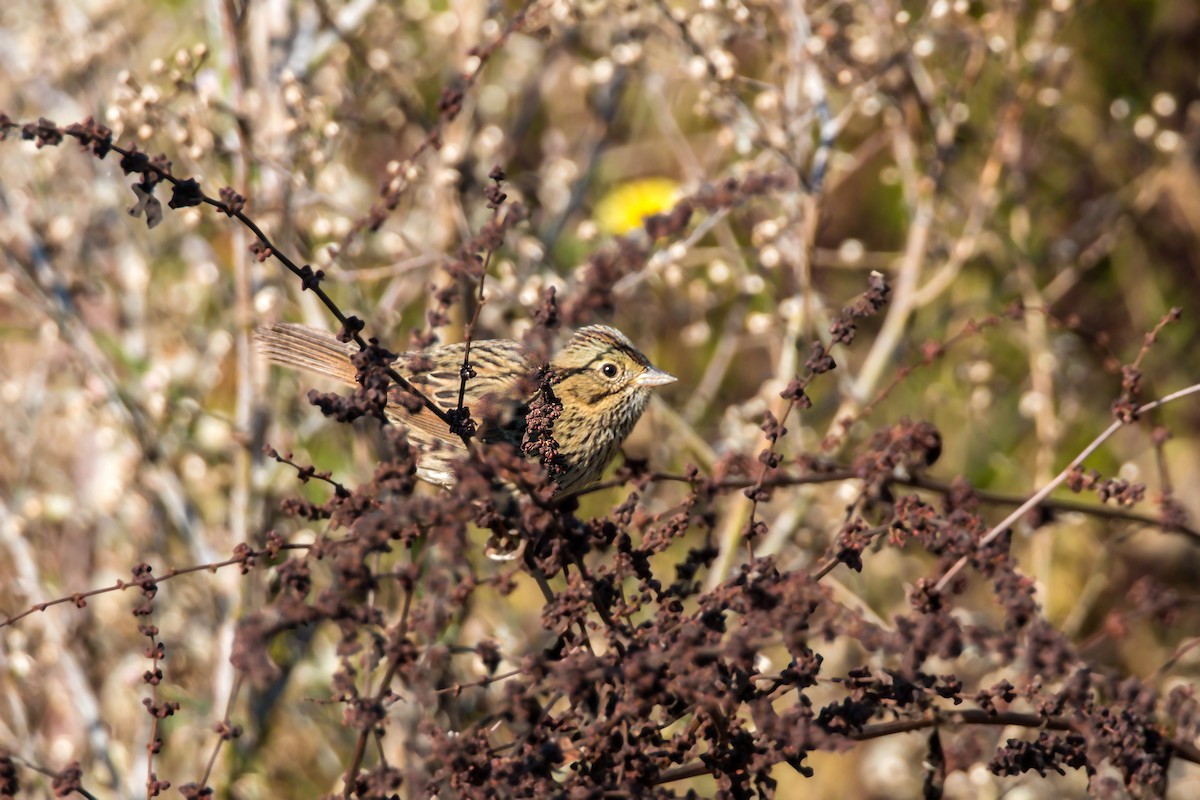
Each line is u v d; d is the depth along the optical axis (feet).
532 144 49.24
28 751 32.55
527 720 18.51
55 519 37.68
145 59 41.86
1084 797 35.63
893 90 38.01
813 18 36.78
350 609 15.96
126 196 39.17
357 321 18.12
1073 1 37.68
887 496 20.11
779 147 33.91
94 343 36.47
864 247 50.26
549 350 17.74
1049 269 48.06
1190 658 39.11
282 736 35.94
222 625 34.42
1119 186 49.01
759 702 16.74
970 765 21.97
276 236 32.94
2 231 37.60
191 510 35.60
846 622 16.43
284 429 37.04
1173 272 48.57
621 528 19.35
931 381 45.55
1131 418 20.74
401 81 40.06
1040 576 39.42
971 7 47.34
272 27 35.68
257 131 34.32
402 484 17.46
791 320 35.81
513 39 44.65
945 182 39.83
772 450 19.22
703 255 40.63
